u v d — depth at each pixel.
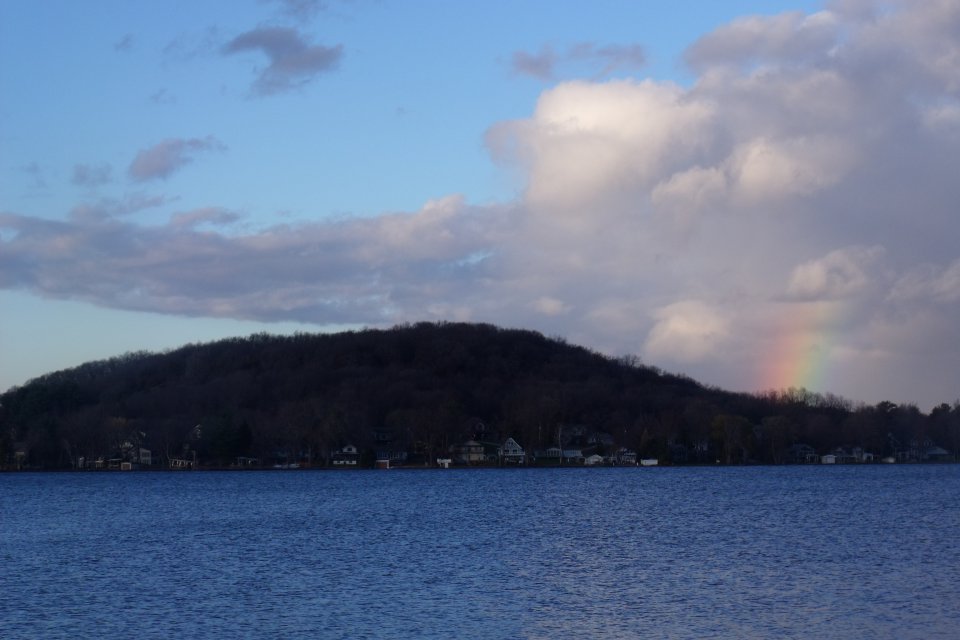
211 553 86.56
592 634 52.56
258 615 57.84
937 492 174.00
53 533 109.62
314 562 79.38
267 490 198.62
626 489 191.50
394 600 61.91
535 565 76.69
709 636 51.94
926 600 60.69
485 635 52.53
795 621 55.19
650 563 77.31
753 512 129.62
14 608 61.00
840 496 163.50
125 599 63.50
